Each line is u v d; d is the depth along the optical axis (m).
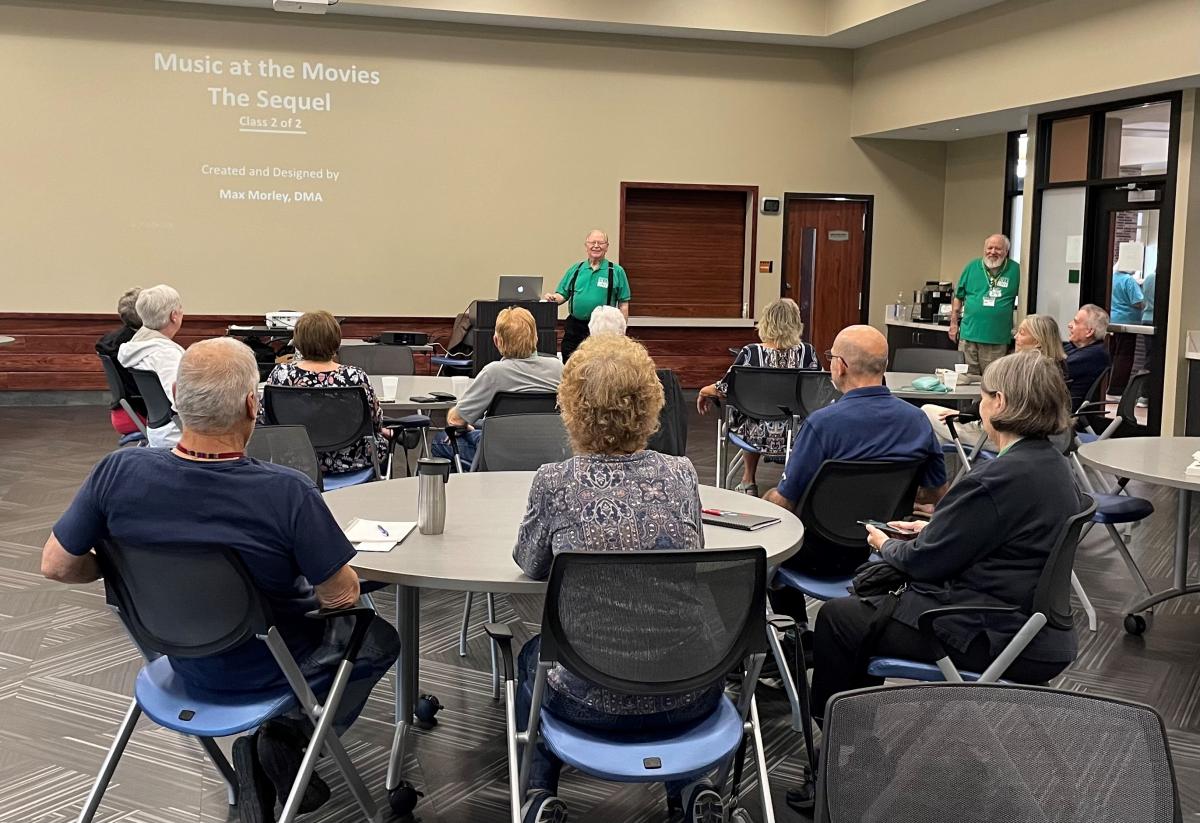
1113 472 3.70
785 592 3.41
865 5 9.85
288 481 2.13
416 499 3.01
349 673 2.25
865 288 11.61
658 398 2.22
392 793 2.75
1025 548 2.49
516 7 9.95
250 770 2.21
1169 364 8.06
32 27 9.47
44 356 9.83
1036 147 9.32
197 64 9.81
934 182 11.64
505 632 2.26
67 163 9.66
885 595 2.69
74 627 4.09
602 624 2.05
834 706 1.40
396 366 6.57
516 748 2.13
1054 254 9.26
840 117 11.28
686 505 2.20
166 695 2.26
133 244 9.87
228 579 2.08
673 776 2.02
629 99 10.74
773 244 11.31
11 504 6.07
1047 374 2.52
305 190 10.16
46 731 3.18
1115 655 3.95
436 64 10.29
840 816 1.38
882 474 3.08
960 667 2.58
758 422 5.68
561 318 10.69
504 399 4.46
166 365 4.96
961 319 9.48
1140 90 7.91
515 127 10.52
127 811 2.73
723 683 2.29
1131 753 1.37
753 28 10.44
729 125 11.02
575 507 2.14
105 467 2.12
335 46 10.07
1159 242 8.10
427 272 10.50
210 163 9.95
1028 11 8.73
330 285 10.31
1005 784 1.39
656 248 11.26
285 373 4.28
